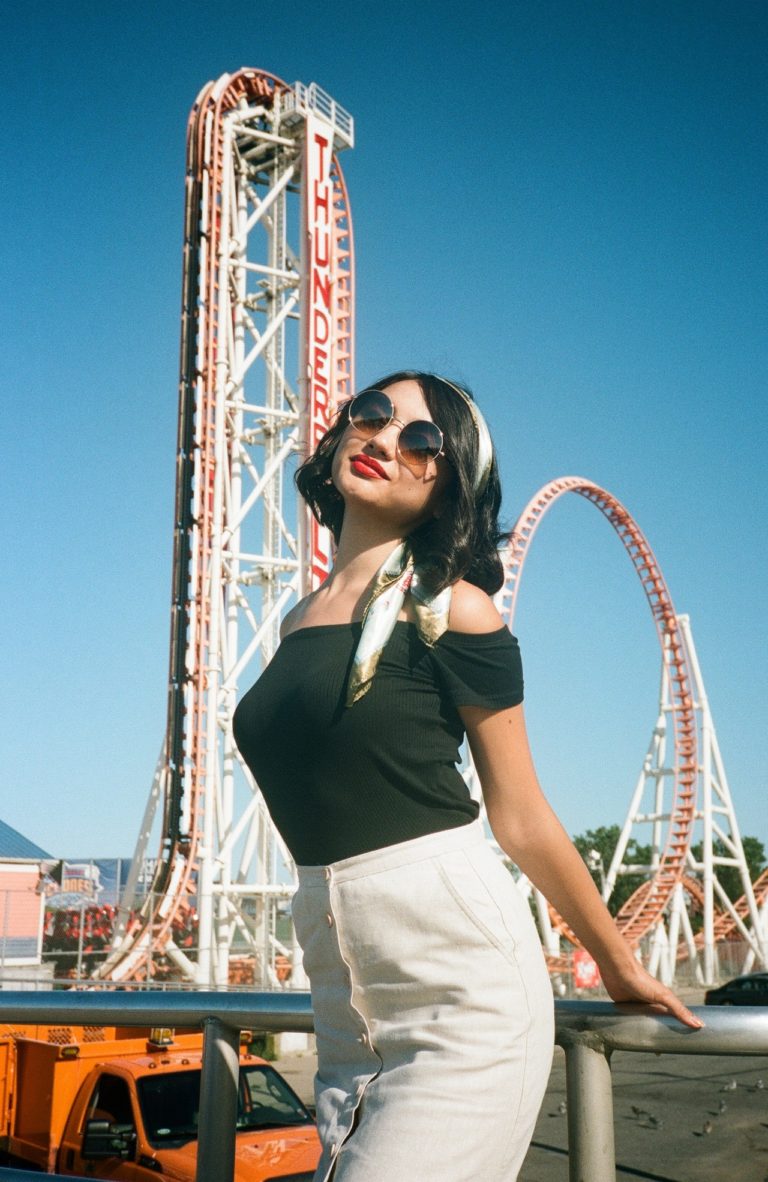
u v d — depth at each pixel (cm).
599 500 4859
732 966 5547
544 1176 194
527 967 182
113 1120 1002
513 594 4184
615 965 188
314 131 3506
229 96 3584
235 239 3547
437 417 221
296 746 193
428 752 189
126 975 3050
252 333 3556
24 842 5412
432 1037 176
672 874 4834
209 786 3177
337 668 195
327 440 264
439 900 181
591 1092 183
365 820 188
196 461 3338
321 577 3122
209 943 3058
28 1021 237
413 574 199
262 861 3259
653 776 5238
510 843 195
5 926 2953
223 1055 218
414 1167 164
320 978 194
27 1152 1085
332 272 3428
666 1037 176
